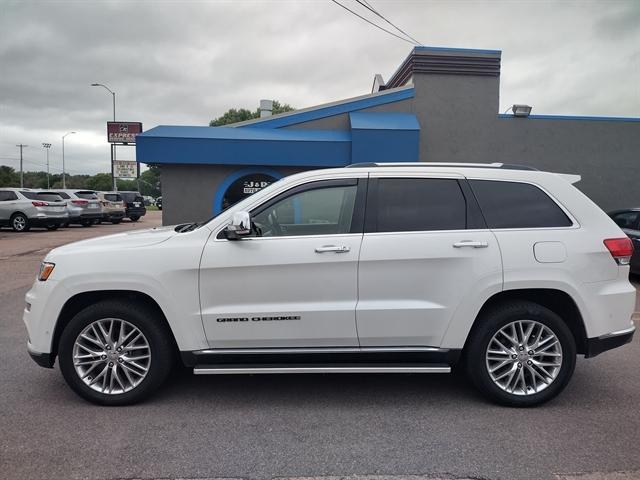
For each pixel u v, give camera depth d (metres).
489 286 3.91
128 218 34.53
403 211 4.07
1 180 77.06
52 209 21.47
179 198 11.08
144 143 10.63
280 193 4.14
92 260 3.95
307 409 4.00
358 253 3.91
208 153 10.77
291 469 3.12
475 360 4.01
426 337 3.96
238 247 3.93
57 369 4.86
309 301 3.94
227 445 3.41
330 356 3.97
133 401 4.03
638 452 3.32
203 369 3.92
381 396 4.27
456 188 4.14
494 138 12.17
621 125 12.41
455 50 11.95
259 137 10.96
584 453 3.31
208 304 3.93
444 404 4.11
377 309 3.90
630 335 4.10
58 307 3.95
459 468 3.13
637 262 9.28
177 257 3.92
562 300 4.10
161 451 3.33
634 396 4.26
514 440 3.48
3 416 3.84
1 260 12.36
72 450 3.33
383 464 3.18
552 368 4.01
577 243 4.00
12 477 3.01
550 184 4.18
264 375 4.77
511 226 4.05
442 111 12.03
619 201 12.53
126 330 4.03
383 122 11.30
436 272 3.92
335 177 4.18
